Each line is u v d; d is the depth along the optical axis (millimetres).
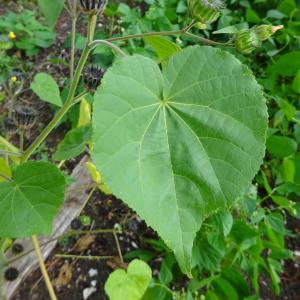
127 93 169
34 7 789
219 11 208
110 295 347
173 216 172
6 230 224
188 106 181
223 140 177
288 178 536
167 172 175
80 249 482
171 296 429
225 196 175
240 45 228
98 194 524
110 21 711
